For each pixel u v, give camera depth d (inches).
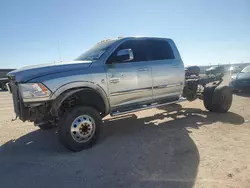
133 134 176.7
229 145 144.4
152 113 253.3
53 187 102.3
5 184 106.4
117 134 178.4
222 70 318.3
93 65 158.4
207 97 238.8
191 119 216.8
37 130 199.0
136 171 114.0
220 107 234.4
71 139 141.3
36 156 140.2
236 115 226.7
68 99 146.2
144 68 184.5
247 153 131.0
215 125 191.3
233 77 391.2
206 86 254.2
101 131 155.4
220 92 231.6
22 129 202.7
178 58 215.0
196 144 148.2
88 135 148.5
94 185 102.4
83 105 150.4
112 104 169.6
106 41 190.5
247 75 369.4
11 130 200.1
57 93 139.3
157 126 197.2
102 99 162.2
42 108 145.6
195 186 97.9
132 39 184.4
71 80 144.5
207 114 236.2
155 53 199.0
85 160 130.5
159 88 197.3
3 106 343.3
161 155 132.8
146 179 105.5
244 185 97.6
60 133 140.0
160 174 109.7
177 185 99.3
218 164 118.1
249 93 390.6
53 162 129.7
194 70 322.0
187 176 106.8
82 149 146.2
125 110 177.9
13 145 161.9
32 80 134.3
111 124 211.8
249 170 110.7
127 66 174.4
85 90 151.6
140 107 186.7
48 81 136.6
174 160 125.1
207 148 140.6
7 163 130.6
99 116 153.6
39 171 119.0
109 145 153.6
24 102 134.4
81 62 157.8
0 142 168.7
